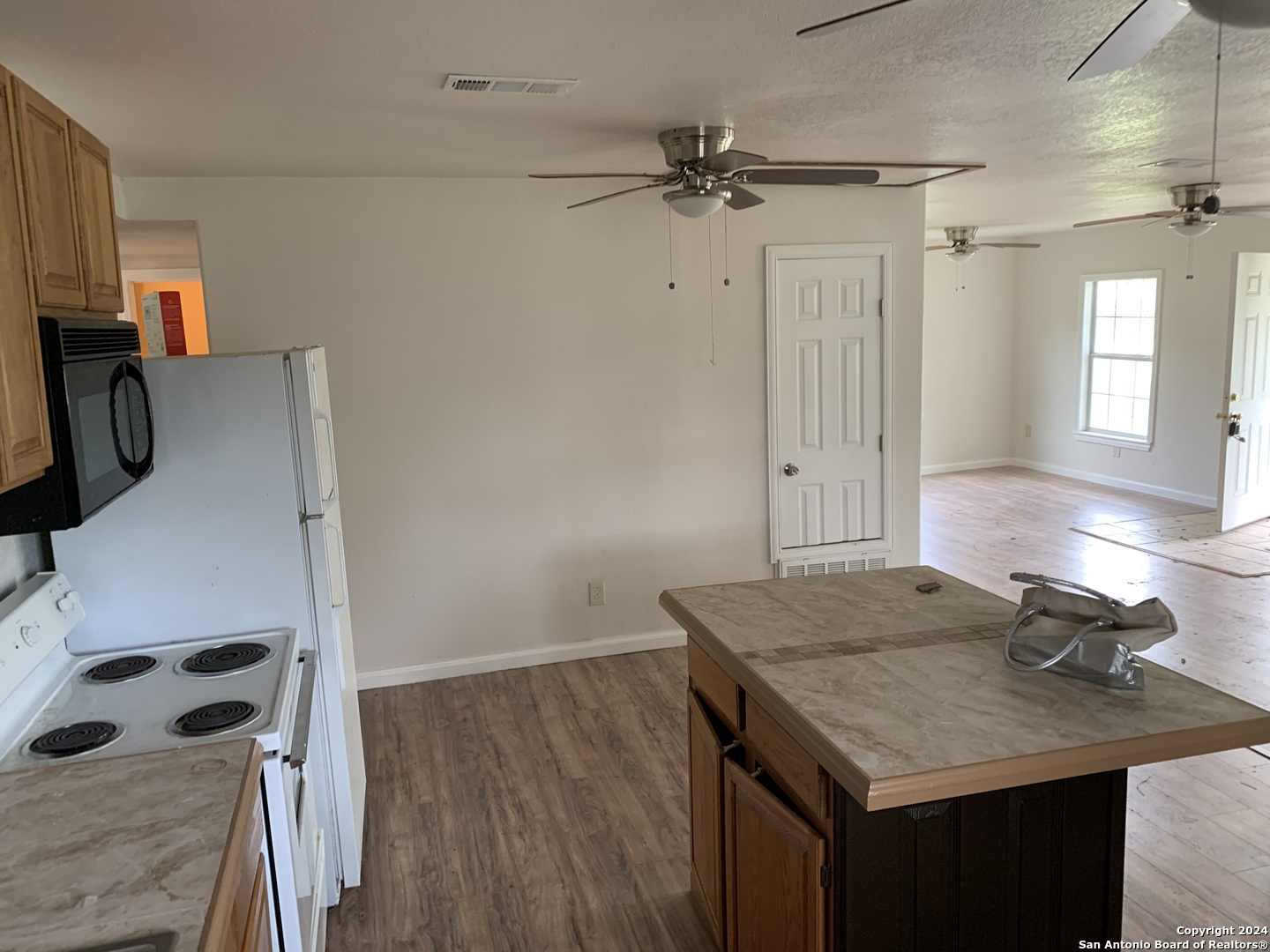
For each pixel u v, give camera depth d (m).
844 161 4.14
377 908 2.81
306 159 3.71
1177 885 2.79
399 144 3.48
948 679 2.02
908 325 5.08
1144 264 8.10
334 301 4.27
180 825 1.49
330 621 2.74
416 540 4.51
